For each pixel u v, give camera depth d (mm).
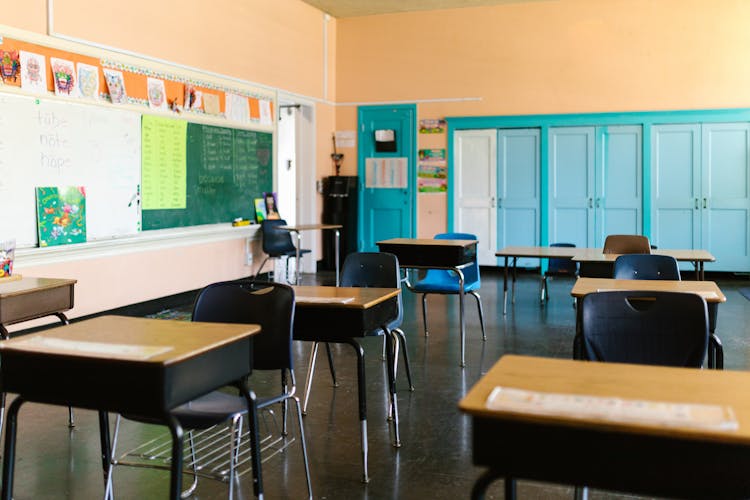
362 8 10352
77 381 2154
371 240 11070
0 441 3531
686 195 9531
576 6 9773
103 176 6238
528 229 10242
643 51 9539
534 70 10031
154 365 2047
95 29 6086
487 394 1731
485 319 6730
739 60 9172
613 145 9773
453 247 5238
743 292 8250
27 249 5438
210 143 7852
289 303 2936
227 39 8094
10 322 3340
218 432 3738
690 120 9398
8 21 5234
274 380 4699
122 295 6574
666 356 2502
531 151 10141
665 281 3932
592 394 1722
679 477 1539
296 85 9812
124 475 3129
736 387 1797
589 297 2574
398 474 3148
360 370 3115
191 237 7559
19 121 5352
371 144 10961
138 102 6656
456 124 10445
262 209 8992
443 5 10203
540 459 1608
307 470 2908
